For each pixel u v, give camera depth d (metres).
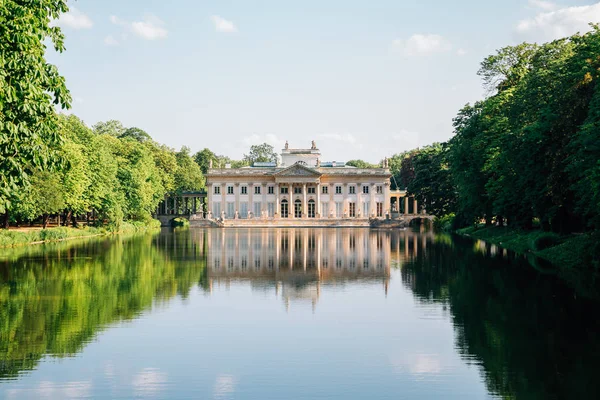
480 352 23.39
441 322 28.36
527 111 60.09
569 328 26.75
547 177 53.09
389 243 82.25
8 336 25.77
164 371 21.33
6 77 26.22
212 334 26.36
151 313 30.48
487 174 76.12
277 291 37.53
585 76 47.97
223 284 40.34
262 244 81.50
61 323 28.09
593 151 41.38
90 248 70.62
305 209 173.12
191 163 189.38
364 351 23.77
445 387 19.72
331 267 50.59
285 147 184.25
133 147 135.38
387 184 173.62
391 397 18.95
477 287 38.00
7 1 25.41
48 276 43.12
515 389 19.30
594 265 44.09
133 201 124.31
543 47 70.81
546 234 60.53
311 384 20.12
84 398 18.83
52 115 29.17
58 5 29.47
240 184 174.50
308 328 27.47
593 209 44.28
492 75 80.31
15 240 74.88
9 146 26.45
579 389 19.19
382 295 35.91
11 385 19.88
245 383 20.20
